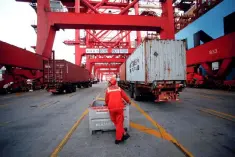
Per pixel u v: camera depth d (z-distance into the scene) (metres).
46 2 21.47
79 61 39.75
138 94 10.51
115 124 3.70
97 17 21.33
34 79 26.45
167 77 8.33
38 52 20.95
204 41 25.75
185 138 3.71
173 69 8.41
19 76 22.78
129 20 21.92
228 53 15.54
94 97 13.21
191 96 11.98
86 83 32.72
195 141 3.52
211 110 6.86
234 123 4.89
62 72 16.58
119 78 26.72
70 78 18.64
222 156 2.84
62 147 3.39
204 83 20.19
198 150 3.08
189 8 38.16
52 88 16.41
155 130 4.34
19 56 20.77
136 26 22.28
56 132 4.42
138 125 4.83
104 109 4.03
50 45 21.95
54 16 20.97
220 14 21.58
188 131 4.20
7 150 3.31
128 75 15.05
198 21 26.41
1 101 11.88
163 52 8.38
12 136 4.18
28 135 4.23
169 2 23.02
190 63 23.23
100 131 4.27
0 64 17.98
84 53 39.50
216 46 17.33
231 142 3.44
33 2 30.22
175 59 8.47
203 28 25.17
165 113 6.44
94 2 34.25
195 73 22.38
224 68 16.23
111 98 3.63
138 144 3.43
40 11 20.95
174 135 3.92
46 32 20.89
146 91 9.86
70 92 18.88
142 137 3.84
